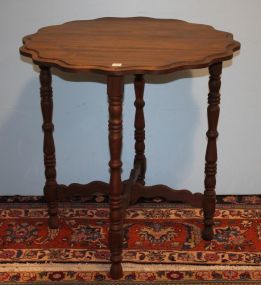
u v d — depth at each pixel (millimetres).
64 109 2350
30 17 2197
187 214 2293
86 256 1982
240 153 2416
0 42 2223
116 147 1664
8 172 2467
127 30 1950
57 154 2438
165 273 1879
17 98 2322
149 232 2145
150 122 2367
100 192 2139
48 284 1819
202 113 2340
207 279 1844
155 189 2121
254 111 2338
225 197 2451
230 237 2105
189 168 2453
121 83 1578
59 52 1661
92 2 2191
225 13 2189
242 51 2234
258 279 1846
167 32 1923
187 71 2262
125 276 1865
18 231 2156
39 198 2461
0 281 1835
